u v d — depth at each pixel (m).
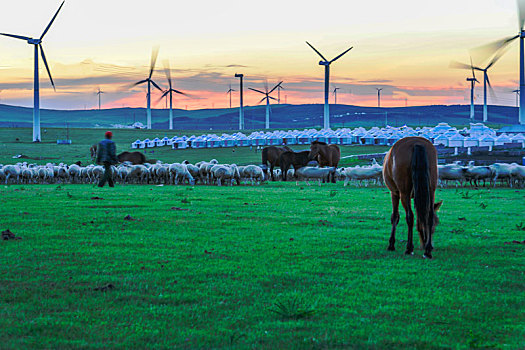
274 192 29.59
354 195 27.70
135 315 7.56
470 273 10.11
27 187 34.03
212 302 8.20
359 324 7.25
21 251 11.55
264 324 7.22
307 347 6.46
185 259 11.11
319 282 9.39
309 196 26.70
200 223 16.22
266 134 179.25
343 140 166.12
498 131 148.12
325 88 168.00
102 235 13.84
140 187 34.19
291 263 10.86
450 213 19.80
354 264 10.85
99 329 7.00
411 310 7.88
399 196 12.85
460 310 7.88
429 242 11.52
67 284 9.02
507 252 12.23
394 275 9.92
